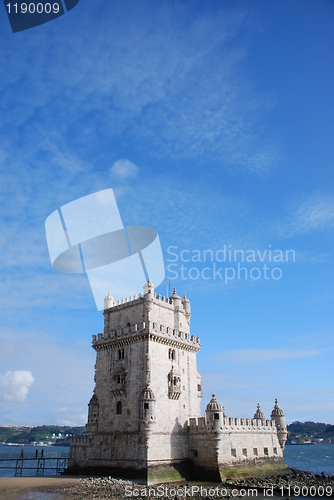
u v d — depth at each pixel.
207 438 76.81
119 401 77.56
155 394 74.69
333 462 174.88
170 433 75.56
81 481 69.62
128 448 72.56
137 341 78.25
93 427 78.94
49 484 67.00
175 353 82.69
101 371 82.69
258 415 97.06
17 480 71.38
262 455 87.19
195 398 84.94
